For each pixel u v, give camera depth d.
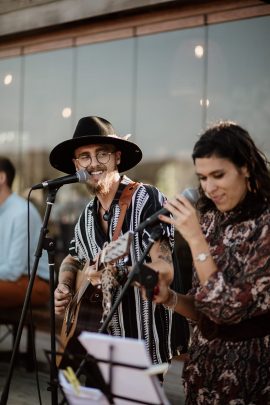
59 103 7.59
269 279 2.57
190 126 7.02
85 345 2.51
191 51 6.42
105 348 2.44
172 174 7.52
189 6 5.68
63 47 6.70
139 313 3.37
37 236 5.79
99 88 7.31
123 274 3.32
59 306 3.62
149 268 2.79
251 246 2.66
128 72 7.00
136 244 3.34
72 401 2.63
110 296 3.28
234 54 6.09
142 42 6.39
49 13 5.97
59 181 3.44
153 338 3.38
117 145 3.52
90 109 7.50
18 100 7.53
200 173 2.67
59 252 7.73
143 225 2.84
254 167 2.65
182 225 2.65
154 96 7.07
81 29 6.40
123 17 5.99
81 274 3.60
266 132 6.20
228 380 2.71
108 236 3.44
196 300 2.62
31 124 7.77
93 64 7.06
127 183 3.50
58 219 7.84
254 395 2.68
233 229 2.73
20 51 7.08
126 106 7.30
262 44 5.82
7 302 5.59
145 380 2.42
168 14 5.83
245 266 2.63
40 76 7.33
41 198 7.95
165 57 6.68
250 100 6.24
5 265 5.56
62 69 7.16
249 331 2.69
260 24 5.59
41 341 6.73
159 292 2.83
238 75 6.21
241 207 2.71
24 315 3.45
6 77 7.39
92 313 3.43
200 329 2.79
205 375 2.79
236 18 5.51
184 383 2.90
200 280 2.65
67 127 7.69
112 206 3.44
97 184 3.46
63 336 3.55
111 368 2.47
